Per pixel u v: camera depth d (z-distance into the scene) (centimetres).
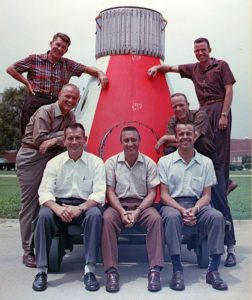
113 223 335
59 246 379
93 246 332
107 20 448
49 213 336
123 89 425
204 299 314
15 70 416
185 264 419
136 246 494
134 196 363
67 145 351
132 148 351
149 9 445
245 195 902
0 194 917
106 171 363
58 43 414
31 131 399
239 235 604
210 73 446
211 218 341
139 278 367
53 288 339
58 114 392
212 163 379
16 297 318
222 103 446
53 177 356
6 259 442
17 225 693
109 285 329
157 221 334
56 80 425
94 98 437
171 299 314
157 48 451
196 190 368
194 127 374
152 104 425
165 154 409
